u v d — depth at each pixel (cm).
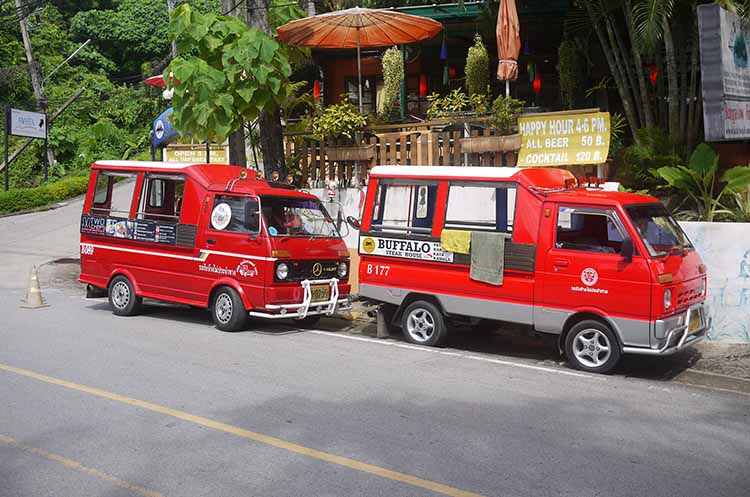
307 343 999
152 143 2111
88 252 1234
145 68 4166
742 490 508
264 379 794
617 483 516
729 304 1020
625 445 599
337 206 1420
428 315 993
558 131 1256
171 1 3008
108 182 1229
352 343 1005
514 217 911
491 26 1769
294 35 1378
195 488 502
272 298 1034
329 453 571
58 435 612
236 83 1287
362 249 1037
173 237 1124
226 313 1071
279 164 1458
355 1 2044
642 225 851
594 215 864
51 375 800
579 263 859
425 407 698
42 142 3678
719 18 1074
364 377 811
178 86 1286
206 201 1101
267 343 991
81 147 3784
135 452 572
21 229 2334
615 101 1794
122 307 1186
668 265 834
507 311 915
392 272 1010
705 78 1091
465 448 585
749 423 670
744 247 1009
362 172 1418
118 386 759
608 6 1407
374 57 2208
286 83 1367
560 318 877
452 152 1338
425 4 1930
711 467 552
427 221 984
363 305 1121
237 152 1459
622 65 1705
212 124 1289
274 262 1031
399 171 1009
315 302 1086
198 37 1273
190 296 1109
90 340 987
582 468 545
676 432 637
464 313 952
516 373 848
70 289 1485
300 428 631
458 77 2112
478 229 947
